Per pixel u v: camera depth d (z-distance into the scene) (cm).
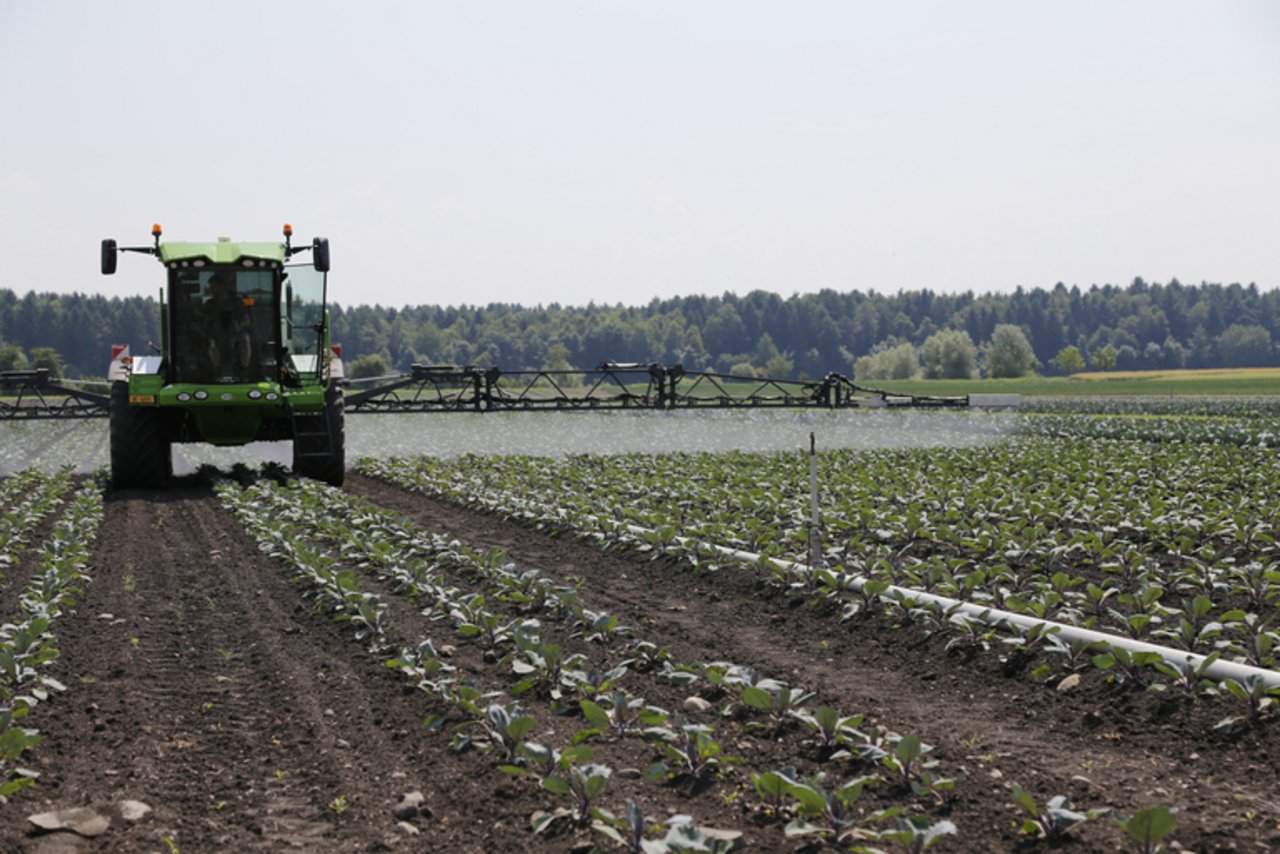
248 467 2803
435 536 1528
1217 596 1170
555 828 618
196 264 2280
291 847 612
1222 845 590
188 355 2303
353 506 1912
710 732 710
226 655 1009
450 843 611
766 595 1230
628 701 778
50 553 1399
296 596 1266
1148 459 2623
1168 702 814
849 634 1059
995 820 626
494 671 941
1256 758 716
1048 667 890
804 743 751
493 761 721
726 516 1711
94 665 972
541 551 1566
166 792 690
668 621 1130
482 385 3284
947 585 1133
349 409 3119
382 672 948
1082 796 661
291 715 842
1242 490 2003
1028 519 1681
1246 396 8119
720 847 563
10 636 970
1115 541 1506
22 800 668
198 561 1499
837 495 1970
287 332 2370
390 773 716
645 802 652
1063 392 9762
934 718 819
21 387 2986
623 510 1750
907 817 615
